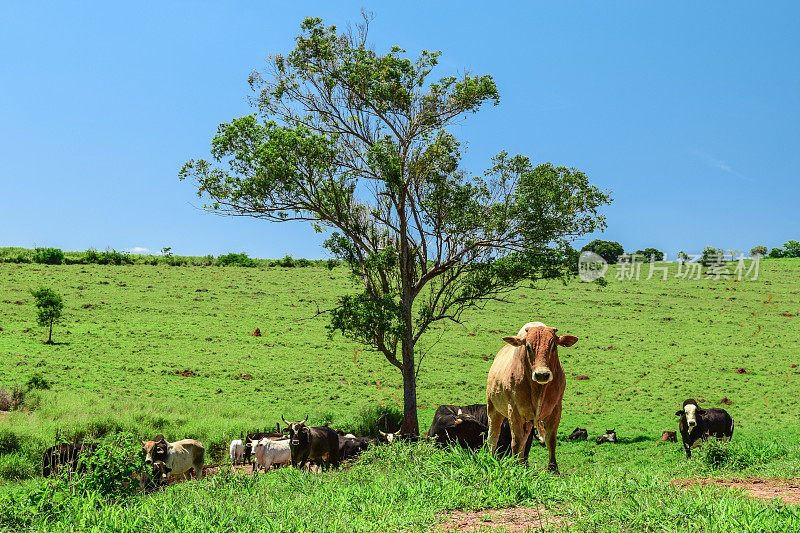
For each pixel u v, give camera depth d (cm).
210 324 5775
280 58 2792
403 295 2773
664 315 6481
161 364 4547
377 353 5206
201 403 3722
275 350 5122
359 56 2761
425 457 959
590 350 5275
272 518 696
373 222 2822
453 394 4200
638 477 792
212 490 1004
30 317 5538
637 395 4156
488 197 2798
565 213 2606
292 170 2542
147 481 1467
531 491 707
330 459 1880
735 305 6906
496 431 1084
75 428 2583
